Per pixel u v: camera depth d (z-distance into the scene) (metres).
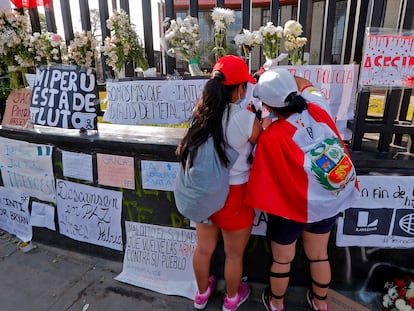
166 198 2.31
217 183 1.63
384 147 2.06
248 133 1.61
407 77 1.87
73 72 2.46
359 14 1.95
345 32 2.19
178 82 2.24
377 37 1.82
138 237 2.48
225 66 1.61
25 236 3.03
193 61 2.23
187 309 2.19
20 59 2.66
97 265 2.65
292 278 2.29
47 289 2.39
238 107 1.64
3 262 2.70
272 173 1.63
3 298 2.30
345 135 2.14
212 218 1.81
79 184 2.58
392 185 1.98
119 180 2.41
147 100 2.33
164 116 2.34
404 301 1.98
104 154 2.40
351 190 1.66
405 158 1.95
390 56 1.85
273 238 1.84
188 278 2.38
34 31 2.78
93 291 2.36
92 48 2.47
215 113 1.60
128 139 2.30
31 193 2.85
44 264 2.67
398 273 2.16
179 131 2.53
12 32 2.61
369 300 2.17
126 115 2.41
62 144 2.54
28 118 2.76
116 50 2.34
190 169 1.66
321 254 1.88
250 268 2.33
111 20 2.29
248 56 2.18
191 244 2.34
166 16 2.30
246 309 2.16
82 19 2.52
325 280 1.91
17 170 2.85
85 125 2.48
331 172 1.53
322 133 1.58
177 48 2.17
